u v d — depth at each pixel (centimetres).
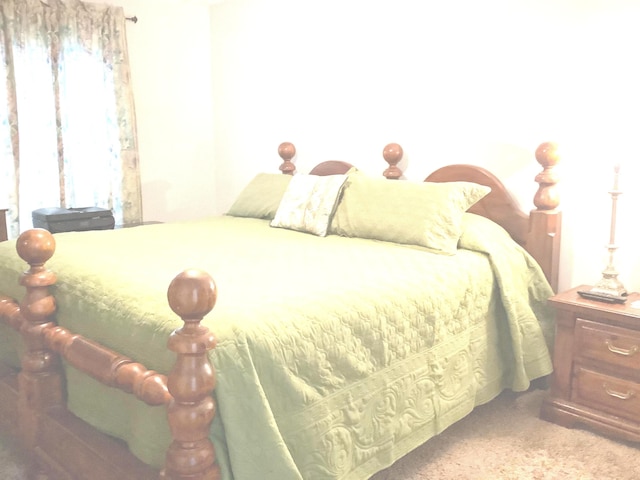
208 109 443
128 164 393
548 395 241
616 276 233
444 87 302
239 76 418
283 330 157
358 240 274
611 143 237
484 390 229
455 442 222
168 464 133
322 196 296
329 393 166
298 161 385
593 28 248
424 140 313
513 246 258
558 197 261
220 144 442
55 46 356
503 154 283
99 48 376
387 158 320
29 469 196
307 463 158
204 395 131
